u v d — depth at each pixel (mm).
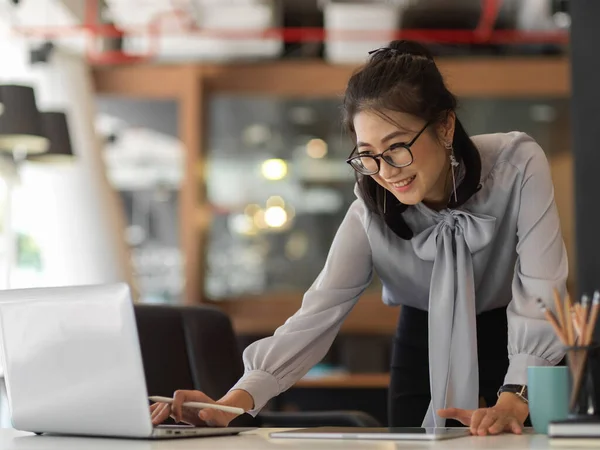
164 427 1778
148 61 7473
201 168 7234
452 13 7574
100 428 1672
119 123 8008
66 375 1696
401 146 1980
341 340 7086
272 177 7410
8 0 6152
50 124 5035
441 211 2219
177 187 9055
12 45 6582
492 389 2432
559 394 1707
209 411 1832
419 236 2252
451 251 2219
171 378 2797
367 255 2348
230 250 7344
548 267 2092
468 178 2148
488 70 7188
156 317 2832
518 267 2170
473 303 2229
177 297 8055
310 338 2205
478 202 2203
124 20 6938
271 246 7359
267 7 6949
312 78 7293
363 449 1414
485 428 1704
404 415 2586
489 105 7281
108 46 7203
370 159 2037
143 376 1604
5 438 1743
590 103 2320
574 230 2342
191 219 7129
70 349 1684
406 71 1994
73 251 6473
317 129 7387
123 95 7301
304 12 7766
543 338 1960
